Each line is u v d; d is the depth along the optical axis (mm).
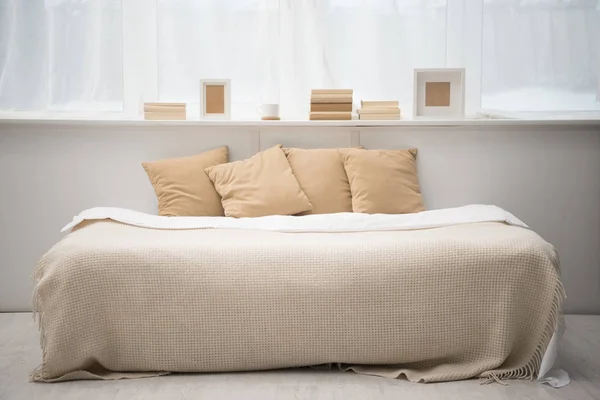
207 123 3404
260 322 2535
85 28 3570
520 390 2457
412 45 3592
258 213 3229
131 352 2561
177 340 2547
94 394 2422
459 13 3596
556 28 3557
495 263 2521
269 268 2525
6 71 3555
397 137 3492
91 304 2521
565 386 2500
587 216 3473
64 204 3492
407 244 2574
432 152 3484
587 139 3441
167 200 3299
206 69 3611
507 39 3578
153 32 3648
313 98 3445
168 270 2521
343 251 2551
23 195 3480
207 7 3580
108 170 3484
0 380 2566
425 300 2527
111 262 2527
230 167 3350
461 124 3395
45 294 2531
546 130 3441
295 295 2521
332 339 2547
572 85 3576
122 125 3451
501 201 3484
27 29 3549
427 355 2574
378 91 3617
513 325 2531
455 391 2443
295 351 2559
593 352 2893
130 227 2908
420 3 3566
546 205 3473
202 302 2525
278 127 3500
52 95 3584
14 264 3508
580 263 3490
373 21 3580
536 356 2578
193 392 2434
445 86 3479
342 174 3387
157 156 3498
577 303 3508
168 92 3621
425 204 3492
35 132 3455
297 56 3621
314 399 2373
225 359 2562
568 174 3457
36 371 2568
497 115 3594
